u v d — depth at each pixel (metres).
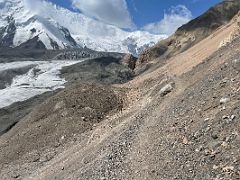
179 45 152.00
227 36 47.44
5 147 46.91
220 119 23.28
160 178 22.48
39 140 45.78
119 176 25.97
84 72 195.75
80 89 52.16
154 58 154.62
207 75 32.81
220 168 19.89
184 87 35.97
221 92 26.59
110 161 28.72
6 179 40.16
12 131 52.66
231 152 20.33
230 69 29.08
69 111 48.66
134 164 26.27
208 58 39.00
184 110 28.44
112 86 54.50
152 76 54.44
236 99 24.22
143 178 23.69
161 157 24.45
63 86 178.88
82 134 44.19
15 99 161.12
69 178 31.03
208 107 25.91
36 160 42.31
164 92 37.22
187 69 45.44
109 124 41.12
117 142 31.92
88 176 28.53
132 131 32.56
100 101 49.00
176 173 21.86
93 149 35.59
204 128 23.69
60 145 43.72
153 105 36.25
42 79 198.38
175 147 24.28
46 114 50.47
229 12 157.75
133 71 166.00
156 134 28.27
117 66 199.12
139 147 28.31
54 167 37.59
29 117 52.31
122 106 48.22
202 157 21.44
